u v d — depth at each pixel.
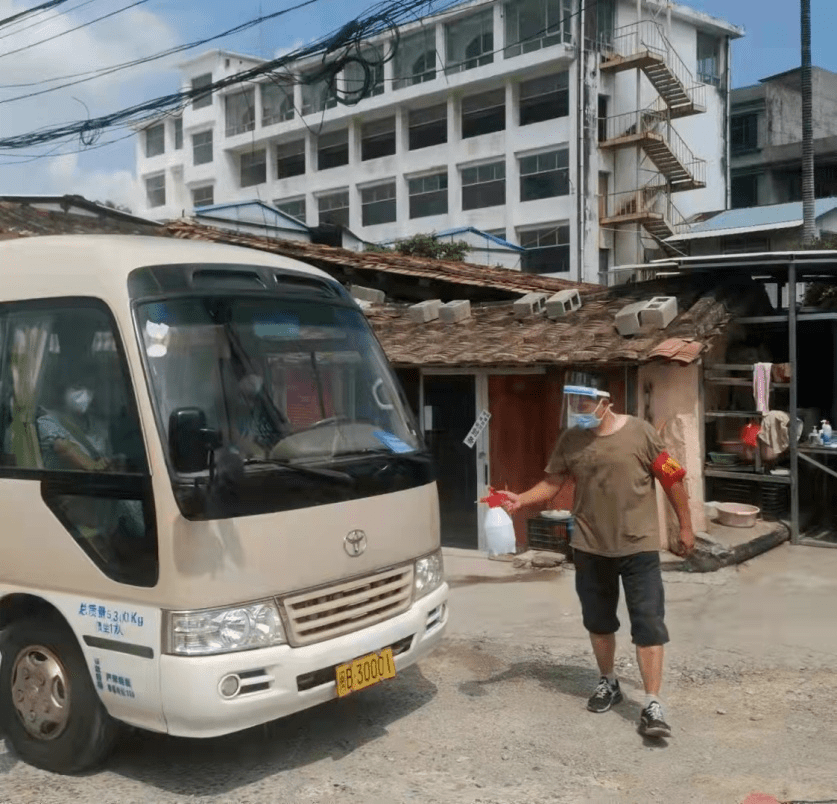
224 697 3.96
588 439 5.02
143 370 4.15
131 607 4.09
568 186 32.22
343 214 39.59
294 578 4.23
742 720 5.09
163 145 48.75
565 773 4.44
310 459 4.48
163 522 3.98
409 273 13.32
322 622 4.32
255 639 4.07
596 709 5.20
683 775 4.39
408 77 36.16
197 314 4.41
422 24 35.09
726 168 36.97
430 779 4.40
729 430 10.90
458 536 10.21
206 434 3.97
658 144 31.89
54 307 4.55
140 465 4.09
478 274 13.83
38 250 4.75
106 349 4.30
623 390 9.37
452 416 10.30
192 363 4.29
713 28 36.41
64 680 4.42
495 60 33.53
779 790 4.21
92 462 4.30
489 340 10.24
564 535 9.41
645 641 4.84
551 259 32.75
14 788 4.35
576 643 6.60
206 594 3.96
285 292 4.86
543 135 32.75
